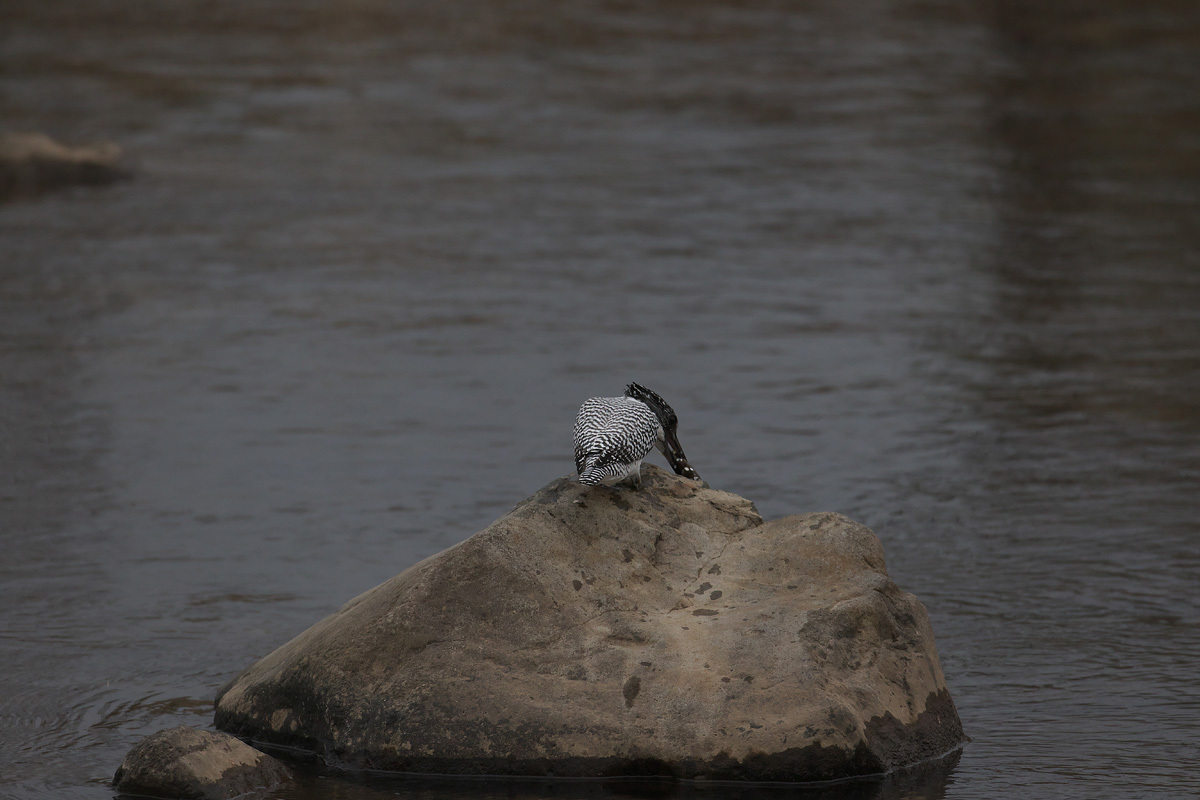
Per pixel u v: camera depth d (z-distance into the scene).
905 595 9.05
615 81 41.28
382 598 8.97
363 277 23.95
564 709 8.28
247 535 13.20
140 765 8.10
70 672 10.04
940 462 15.31
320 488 14.57
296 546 12.93
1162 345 19.98
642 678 8.39
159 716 9.27
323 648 8.80
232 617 11.20
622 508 9.26
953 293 23.08
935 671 8.90
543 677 8.44
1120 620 10.98
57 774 8.38
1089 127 36.47
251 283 23.45
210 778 8.02
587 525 9.12
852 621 8.64
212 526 13.43
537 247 26.12
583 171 32.19
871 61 44.19
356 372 18.94
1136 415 16.94
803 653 8.42
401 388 18.25
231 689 9.27
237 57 43.12
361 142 34.50
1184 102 39.00
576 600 8.77
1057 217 28.31
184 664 10.21
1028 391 18.00
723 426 16.72
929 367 19.16
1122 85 41.22
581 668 8.45
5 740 8.88
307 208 28.72
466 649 8.55
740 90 40.41
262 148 33.78
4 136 31.23
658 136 35.50
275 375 18.75
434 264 24.89
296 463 15.39
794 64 43.59
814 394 18.00
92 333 20.52
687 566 9.08
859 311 22.11
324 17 48.75
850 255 25.64
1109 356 19.50
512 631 8.61
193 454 15.66
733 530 9.37
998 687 9.73
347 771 8.35
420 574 8.89
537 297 22.88
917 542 12.92
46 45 44.00
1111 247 25.97
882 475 14.90
